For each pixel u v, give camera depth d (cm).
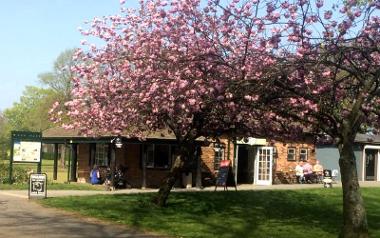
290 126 1461
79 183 2867
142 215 1529
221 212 1667
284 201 1991
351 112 1104
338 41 1069
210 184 2998
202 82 1179
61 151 5697
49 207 1684
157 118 1502
